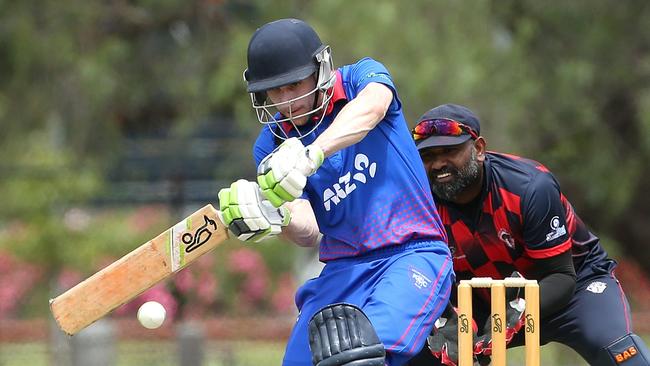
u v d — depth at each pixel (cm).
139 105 5456
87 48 4903
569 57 4556
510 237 1938
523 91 4284
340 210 1669
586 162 4712
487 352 1766
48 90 4988
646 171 5103
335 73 1642
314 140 1659
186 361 3478
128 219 4978
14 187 4662
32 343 4297
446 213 1955
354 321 1518
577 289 2027
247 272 4753
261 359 3853
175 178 4688
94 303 1561
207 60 5047
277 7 4544
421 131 1884
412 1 4222
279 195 1487
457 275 2022
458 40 4209
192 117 5119
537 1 4494
